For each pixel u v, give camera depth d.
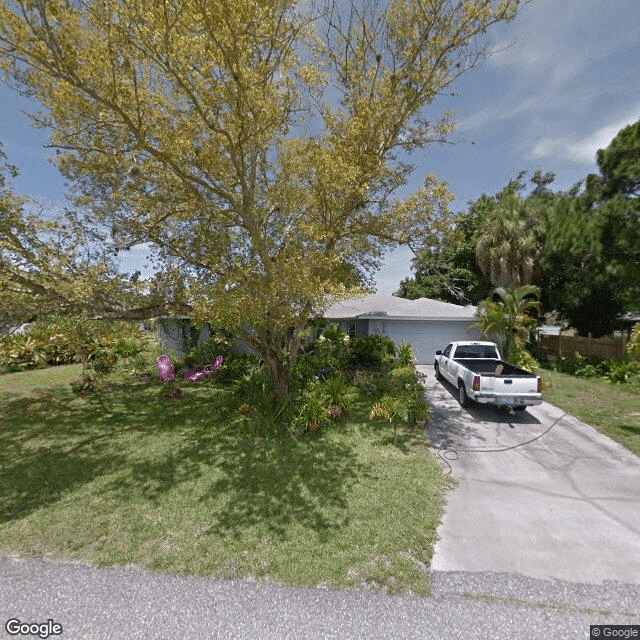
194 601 2.94
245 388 8.95
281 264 6.33
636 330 9.31
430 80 7.49
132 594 3.02
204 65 5.02
